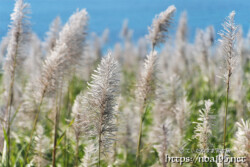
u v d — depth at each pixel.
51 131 5.79
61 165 5.46
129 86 5.17
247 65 8.55
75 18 5.38
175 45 8.23
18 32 5.16
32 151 5.30
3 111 5.42
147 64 4.87
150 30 5.17
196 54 7.53
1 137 5.10
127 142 5.55
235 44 4.64
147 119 6.46
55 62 4.81
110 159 5.29
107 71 4.43
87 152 4.69
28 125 5.66
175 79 5.42
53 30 5.61
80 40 5.31
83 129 4.62
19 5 5.16
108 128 4.51
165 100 5.33
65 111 6.12
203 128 4.76
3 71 5.35
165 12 5.14
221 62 4.69
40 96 4.88
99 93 4.43
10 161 5.18
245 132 4.40
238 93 5.96
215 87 6.89
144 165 5.59
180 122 5.05
